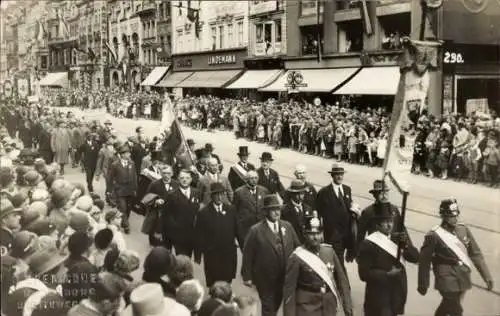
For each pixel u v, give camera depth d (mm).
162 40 24078
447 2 18828
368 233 7543
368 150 17094
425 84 7434
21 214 7613
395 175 7352
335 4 23781
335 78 23250
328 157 18297
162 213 9305
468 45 19328
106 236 6352
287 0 25094
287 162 17266
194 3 24188
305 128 18906
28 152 11820
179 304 4719
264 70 24984
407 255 7227
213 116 21781
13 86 23938
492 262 9414
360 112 20078
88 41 23953
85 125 17922
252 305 5164
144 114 23547
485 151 14945
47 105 23562
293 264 6316
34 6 24391
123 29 23891
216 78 24344
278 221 7160
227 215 8086
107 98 23719
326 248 6508
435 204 12625
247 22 24859
